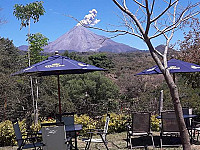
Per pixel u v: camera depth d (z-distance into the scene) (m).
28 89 10.19
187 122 6.63
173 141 6.61
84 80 14.30
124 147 6.22
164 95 10.01
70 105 11.59
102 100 13.66
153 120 8.36
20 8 8.32
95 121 8.30
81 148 6.30
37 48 9.48
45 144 4.66
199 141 6.46
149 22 3.23
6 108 9.57
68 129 5.71
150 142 6.68
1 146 7.04
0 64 10.09
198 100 8.95
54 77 11.41
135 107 9.81
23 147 5.09
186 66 6.29
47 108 10.60
